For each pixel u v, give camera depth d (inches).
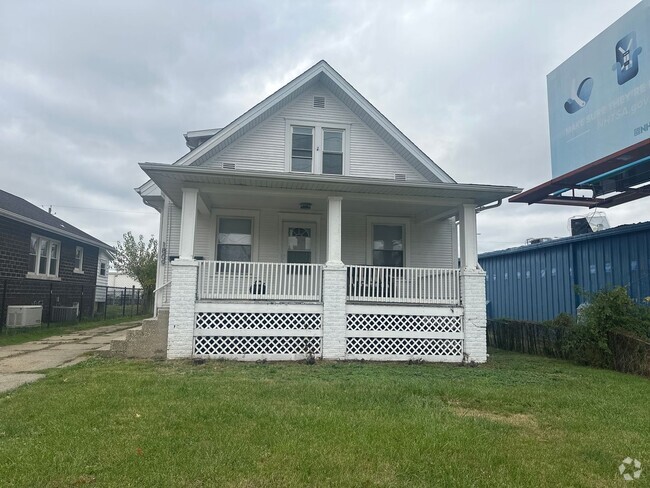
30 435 156.9
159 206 466.9
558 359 381.4
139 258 991.6
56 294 681.6
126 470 126.7
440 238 485.1
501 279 619.5
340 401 210.1
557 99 451.2
